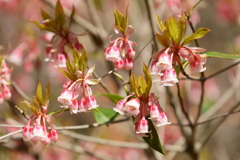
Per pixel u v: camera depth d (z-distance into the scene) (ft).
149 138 2.01
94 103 1.96
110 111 2.26
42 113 1.99
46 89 1.99
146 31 3.00
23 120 2.59
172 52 1.97
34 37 2.64
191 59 1.96
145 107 1.97
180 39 1.96
